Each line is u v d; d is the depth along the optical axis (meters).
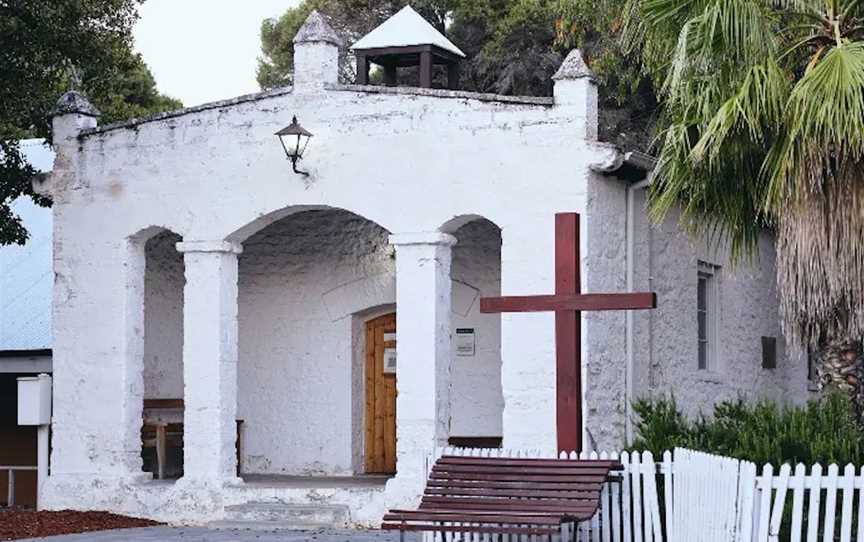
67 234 18.45
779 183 13.23
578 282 13.19
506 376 16.16
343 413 20.09
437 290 16.55
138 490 17.70
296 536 15.64
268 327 20.55
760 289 21.42
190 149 17.77
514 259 16.14
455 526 12.09
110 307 18.16
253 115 17.45
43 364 20.70
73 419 18.27
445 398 16.66
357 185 16.91
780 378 22.05
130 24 19.73
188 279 17.67
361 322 20.34
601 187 16.22
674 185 14.49
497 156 16.30
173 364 20.44
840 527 11.04
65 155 18.52
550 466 12.44
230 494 17.19
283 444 20.36
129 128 18.14
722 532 10.79
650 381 17.39
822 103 12.61
